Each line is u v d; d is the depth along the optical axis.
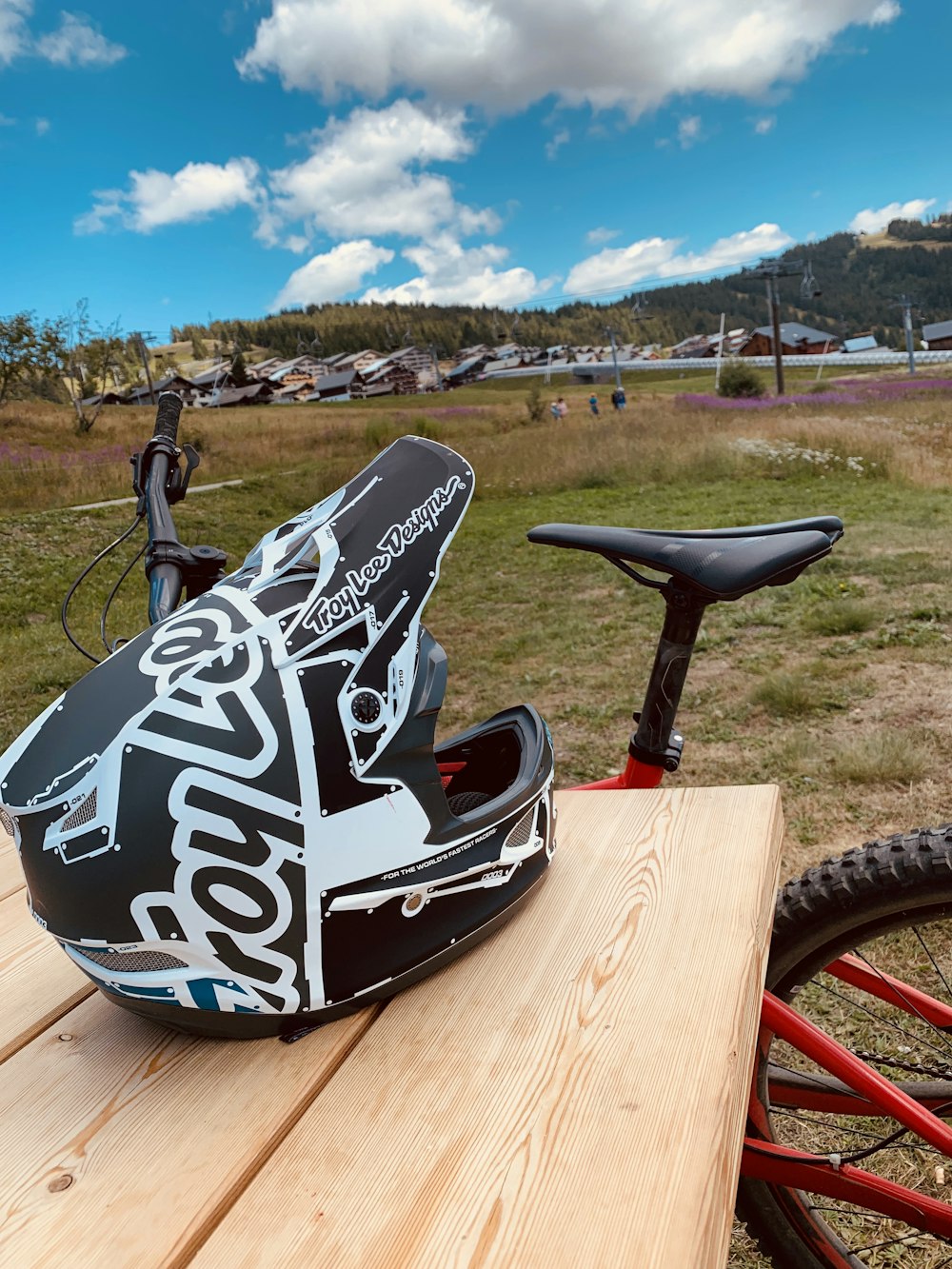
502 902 0.96
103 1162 0.72
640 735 1.40
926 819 2.87
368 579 0.85
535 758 1.04
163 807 0.73
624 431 19.48
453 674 5.42
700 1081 0.74
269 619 0.80
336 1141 0.71
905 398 30.53
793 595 5.99
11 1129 0.76
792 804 3.08
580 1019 0.83
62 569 9.67
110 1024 0.91
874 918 1.16
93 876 0.74
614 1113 0.71
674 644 1.33
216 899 0.75
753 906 0.99
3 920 1.18
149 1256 0.63
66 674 6.18
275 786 0.76
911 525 8.45
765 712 4.05
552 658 5.50
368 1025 0.85
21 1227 0.66
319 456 22.14
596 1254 0.59
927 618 5.17
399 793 0.84
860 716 3.85
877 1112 1.26
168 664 0.79
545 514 11.66
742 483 12.91
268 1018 0.82
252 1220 0.65
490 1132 0.71
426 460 0.93
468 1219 0.63
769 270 44.88
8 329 27.61
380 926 0.84
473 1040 0.82
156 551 1.10
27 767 0.79
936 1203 1.16
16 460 19.00
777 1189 1.29
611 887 1.05
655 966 0.90
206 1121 0.75
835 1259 1.28
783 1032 1.10
